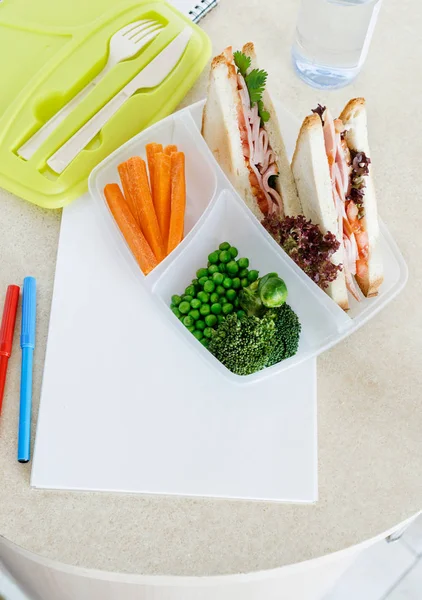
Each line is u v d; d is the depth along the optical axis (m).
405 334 0.77
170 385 0.74
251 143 0.79
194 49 0.86
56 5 0.86
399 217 0.81
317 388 0.75
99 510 0.70
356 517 0.71
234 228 0.79
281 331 0.73
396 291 0.77
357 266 0.77
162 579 0.69
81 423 0.72
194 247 0.77
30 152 0.81
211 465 0.72
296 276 0.76
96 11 0.86
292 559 0.70
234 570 0.69
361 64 0.86
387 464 0.73
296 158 0.76
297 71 0.87
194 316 0.75
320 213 0.75
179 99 0.85
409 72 0.88
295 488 0.71
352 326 0.75
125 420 0.73
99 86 0.82
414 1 0.92
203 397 0.74
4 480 0.71
